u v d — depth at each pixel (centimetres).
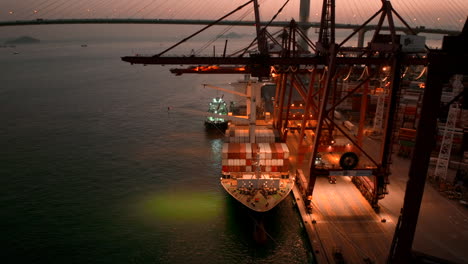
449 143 5709
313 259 3938
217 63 5066
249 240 4444
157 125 10550
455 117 5531
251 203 4838
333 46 4538
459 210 4834
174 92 17450
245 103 11394
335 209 4903
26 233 4631
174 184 6231
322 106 4694
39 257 4141
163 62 5075
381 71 5019
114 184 6238
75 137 9281
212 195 5756
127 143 8762
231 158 5488
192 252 4234
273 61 5062
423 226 4412
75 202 5525
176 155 7806
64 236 4569
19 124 10656
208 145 8556
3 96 15875
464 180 5731
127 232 4653
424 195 5281
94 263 4044
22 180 6400
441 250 3900
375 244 4034
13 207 5353
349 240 4119
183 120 11125
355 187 5625
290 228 4669
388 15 4688
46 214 5141
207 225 4803
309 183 4878
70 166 7131
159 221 4922
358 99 10600
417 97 8844
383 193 4822
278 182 5166
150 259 4109
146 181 6372
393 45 4475
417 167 1209
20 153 7944
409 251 1308
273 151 5528
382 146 4722
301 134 5991
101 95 16338
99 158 7619
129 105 13812
